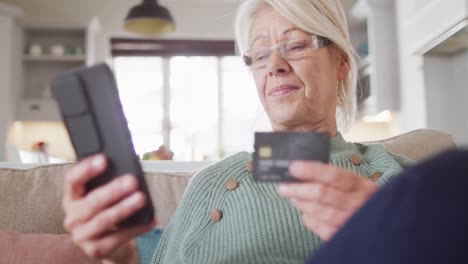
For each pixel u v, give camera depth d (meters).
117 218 0.56
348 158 1.03
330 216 0.57
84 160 0.58
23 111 5.14
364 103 4.73
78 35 5.53
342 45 1.13
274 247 0.89
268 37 1.12
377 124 5.21
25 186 1.18
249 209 0.94
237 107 5.94
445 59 3.98
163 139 5.86
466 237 0.33
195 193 1.02
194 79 5.95
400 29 4.44
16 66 5.17
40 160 2.69
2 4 4.87
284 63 1.07
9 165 1.30
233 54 5.91
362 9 4.66
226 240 0.93
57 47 5.31
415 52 3.99
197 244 0.95
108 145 0.59
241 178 1.02
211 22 5.87
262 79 1.11
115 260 0.66
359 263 0.35
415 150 1.30
